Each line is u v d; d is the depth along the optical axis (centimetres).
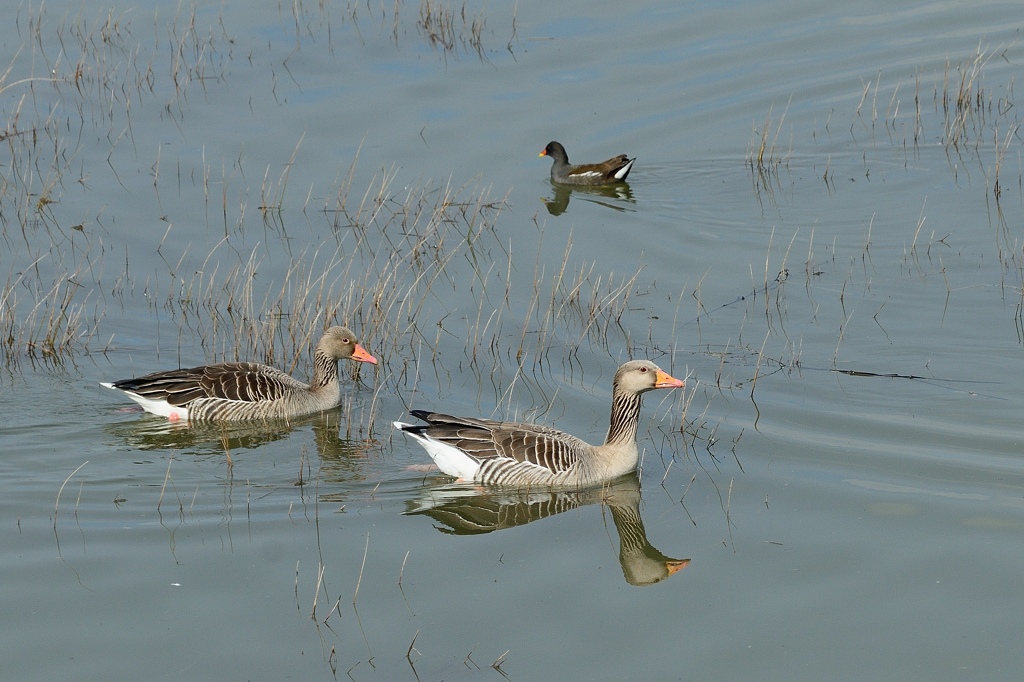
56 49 3122
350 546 1266
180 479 1434
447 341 1847
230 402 1619
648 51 3206
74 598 1151
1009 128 2714
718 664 1054
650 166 2628
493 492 1415
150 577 1191
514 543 1282
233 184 2434
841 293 1989
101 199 2359
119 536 1276
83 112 2775
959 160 2567
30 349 1788
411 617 1126
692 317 1916
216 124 2723
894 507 1329
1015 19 3381
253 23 3344
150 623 1109
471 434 1444
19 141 2619
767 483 1404
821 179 2531
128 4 3500
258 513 1341
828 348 1789
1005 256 2105
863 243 2197
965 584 1173
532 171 2580
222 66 3034
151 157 2556
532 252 2198
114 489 1399
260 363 1702
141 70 3005
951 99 2897
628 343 1820
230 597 1157
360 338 1848
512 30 3309
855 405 1603
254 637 1088
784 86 3017
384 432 1605
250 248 2173
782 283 2039
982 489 1362
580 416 1602
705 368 1734
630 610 1141
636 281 2066
